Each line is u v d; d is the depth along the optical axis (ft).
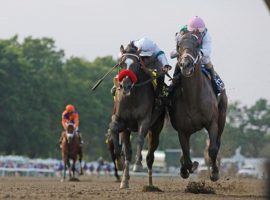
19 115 256.52
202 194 47.06
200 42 48.67
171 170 239.91
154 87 49.57
